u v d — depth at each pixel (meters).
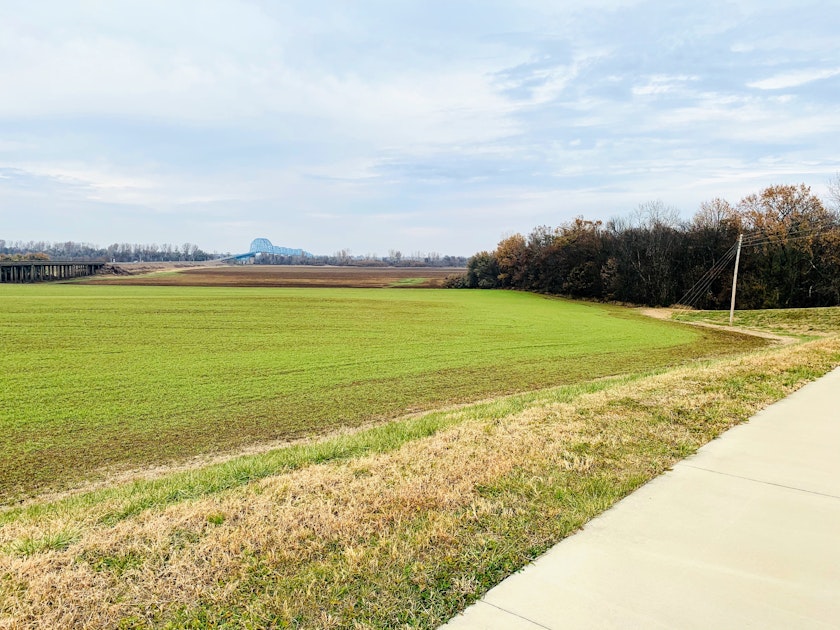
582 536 4.24
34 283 92.50
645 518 4.56
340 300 56.78
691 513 4.66
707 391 9.66
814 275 54.44
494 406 10.44
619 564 3.80
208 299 54.34
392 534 4.27
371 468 5.85
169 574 3.69
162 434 11.45
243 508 4.78
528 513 4.65
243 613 3.29
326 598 3.44
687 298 62.56
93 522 4.75
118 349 23.97
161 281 100.50
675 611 3.23
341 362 21.39
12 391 15.64
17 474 9.05
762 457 6.16
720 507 4.79
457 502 4.89
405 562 3.85
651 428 7.35
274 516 4.58
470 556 3.94
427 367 20.41
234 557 3.91
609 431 7.21
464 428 7.62
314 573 3.71
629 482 5.36
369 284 100.81
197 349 24.34
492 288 96.00
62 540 4.26
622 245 68.62
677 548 4.03
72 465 9.52
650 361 22.44
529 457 6.12
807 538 4.19
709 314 46.22
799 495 5.05
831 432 7.18
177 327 32.06
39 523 4.94
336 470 5.82
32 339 26.28
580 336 31.81
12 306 43.03
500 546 4.07
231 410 13.59
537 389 16.30
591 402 9.00
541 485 5.29
